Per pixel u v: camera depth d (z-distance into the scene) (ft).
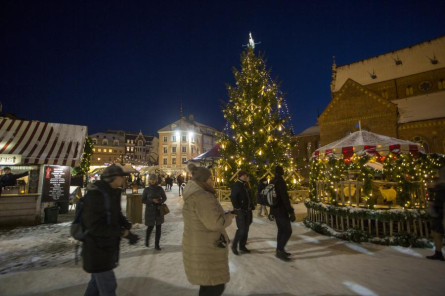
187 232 9.37
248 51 57.93
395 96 119.65
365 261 17.97
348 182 25.05
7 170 33.30
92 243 9.22
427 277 15.10
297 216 36.58
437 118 92.79
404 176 22.97
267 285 14.19
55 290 13.93
